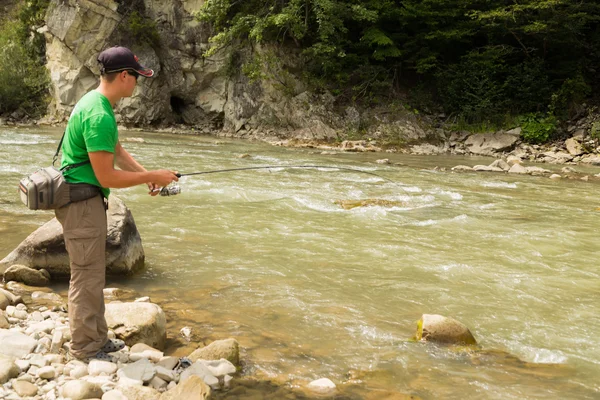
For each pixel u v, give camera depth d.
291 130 22.00
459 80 22.78
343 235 6.68
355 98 22.64
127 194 8.25
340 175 12.24
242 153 15.76
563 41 22.80
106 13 22.56
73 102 23.33
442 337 3.73
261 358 3.37
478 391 3.08
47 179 2.96
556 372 3.38
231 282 4.78
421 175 13.20
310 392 2.96
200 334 3.69
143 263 5.07
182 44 23.27
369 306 4.40
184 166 12.17
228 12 22.88
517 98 22.80
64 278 4.64
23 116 23.75
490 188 11.62
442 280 5.17
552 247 6.64
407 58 24.06
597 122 20.91
